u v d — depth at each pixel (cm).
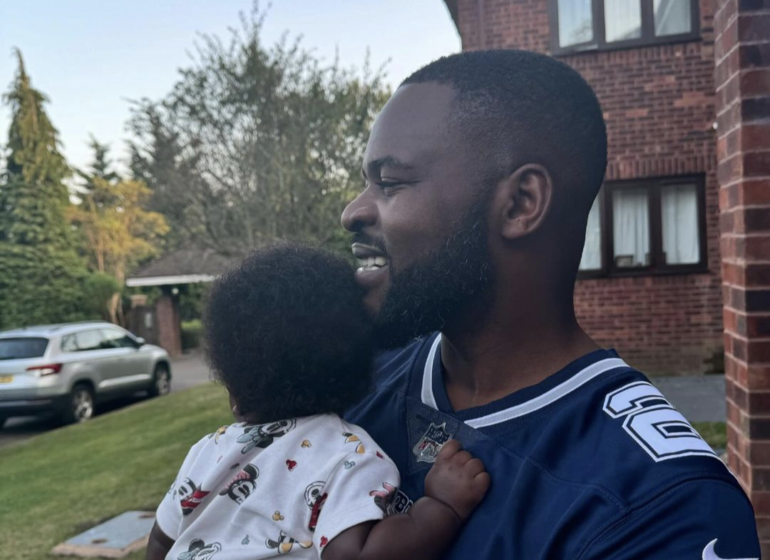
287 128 982
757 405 214
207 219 1002
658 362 811
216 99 996
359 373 127
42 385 904
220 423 779
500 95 100
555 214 101
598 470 83
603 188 813
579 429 91
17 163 2142
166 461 624
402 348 137
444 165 100
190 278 1923
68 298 2016
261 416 126
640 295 813
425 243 101
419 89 105
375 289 112
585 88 107
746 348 216
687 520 73
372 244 108
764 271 213
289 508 111
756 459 214
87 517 478
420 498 101
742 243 217
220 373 131
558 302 105
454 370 116
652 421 87
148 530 443
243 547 111
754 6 211
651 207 807
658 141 795
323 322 121
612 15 791
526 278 102
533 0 794
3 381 908
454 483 95
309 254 133
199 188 998
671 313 809
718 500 74
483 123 99
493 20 802
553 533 80
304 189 984
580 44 795
